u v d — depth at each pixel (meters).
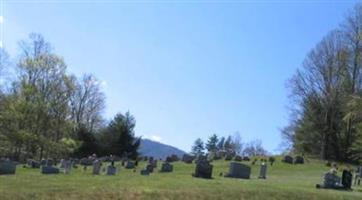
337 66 78.88
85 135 87.25
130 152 88.50
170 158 64.81
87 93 99.44
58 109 85.88
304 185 34.50
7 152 78.88
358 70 77.81
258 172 51.72
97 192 25.61
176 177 35.19
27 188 26.73
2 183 29.25
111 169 41.31
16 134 77.88
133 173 42.53
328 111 78.81
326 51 79.88
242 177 39.72
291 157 63.75
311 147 81.69
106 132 88.62
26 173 40.97
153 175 38.22
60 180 31.08
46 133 84.94
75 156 85.62
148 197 25.28
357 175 43.38
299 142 82.25
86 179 31.83
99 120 99.81
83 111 99.12
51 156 81.94
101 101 162.62
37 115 81.50
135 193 25.67
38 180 31.20
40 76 83.81
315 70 80.50
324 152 77.62
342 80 78.44
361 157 74.12
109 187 26.75
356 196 29.08
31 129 81.50
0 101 80.69
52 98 84.75
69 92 87.31
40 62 83.00
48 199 24.50
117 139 87.75
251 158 66.12
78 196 24.98
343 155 77.00
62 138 85.25
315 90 80.56
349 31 78.94
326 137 78.38
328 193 29.16
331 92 78.81
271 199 26.42
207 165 36.84
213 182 30.66
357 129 72.62
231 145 127.38
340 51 78.94
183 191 26.36
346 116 71.94
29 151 80.75
